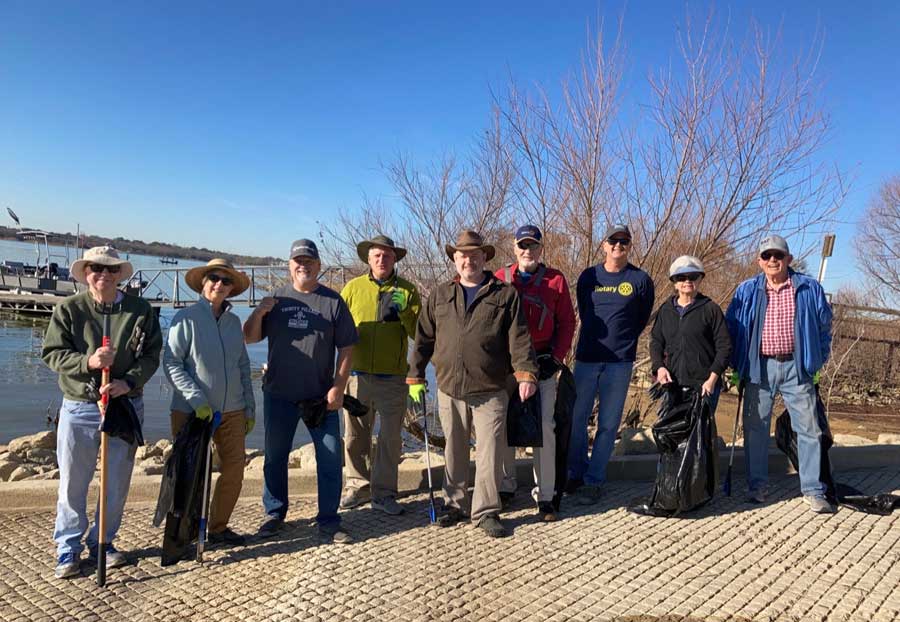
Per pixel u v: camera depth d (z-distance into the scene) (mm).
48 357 3697
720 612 3352
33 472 6148
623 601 3455
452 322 4453
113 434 3652
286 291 4500
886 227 22625
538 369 4461
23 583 3604
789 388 4969
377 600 3438
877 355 16984
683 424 4770
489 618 3264
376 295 4840
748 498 5102
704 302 4984
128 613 3299
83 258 3703
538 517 4730
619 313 5160
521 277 4969
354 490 4992
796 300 4918
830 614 3348
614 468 5711
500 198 8719
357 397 4883
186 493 3830
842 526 4547
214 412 4035
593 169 7531
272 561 3930
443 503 4820
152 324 3898
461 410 4527
